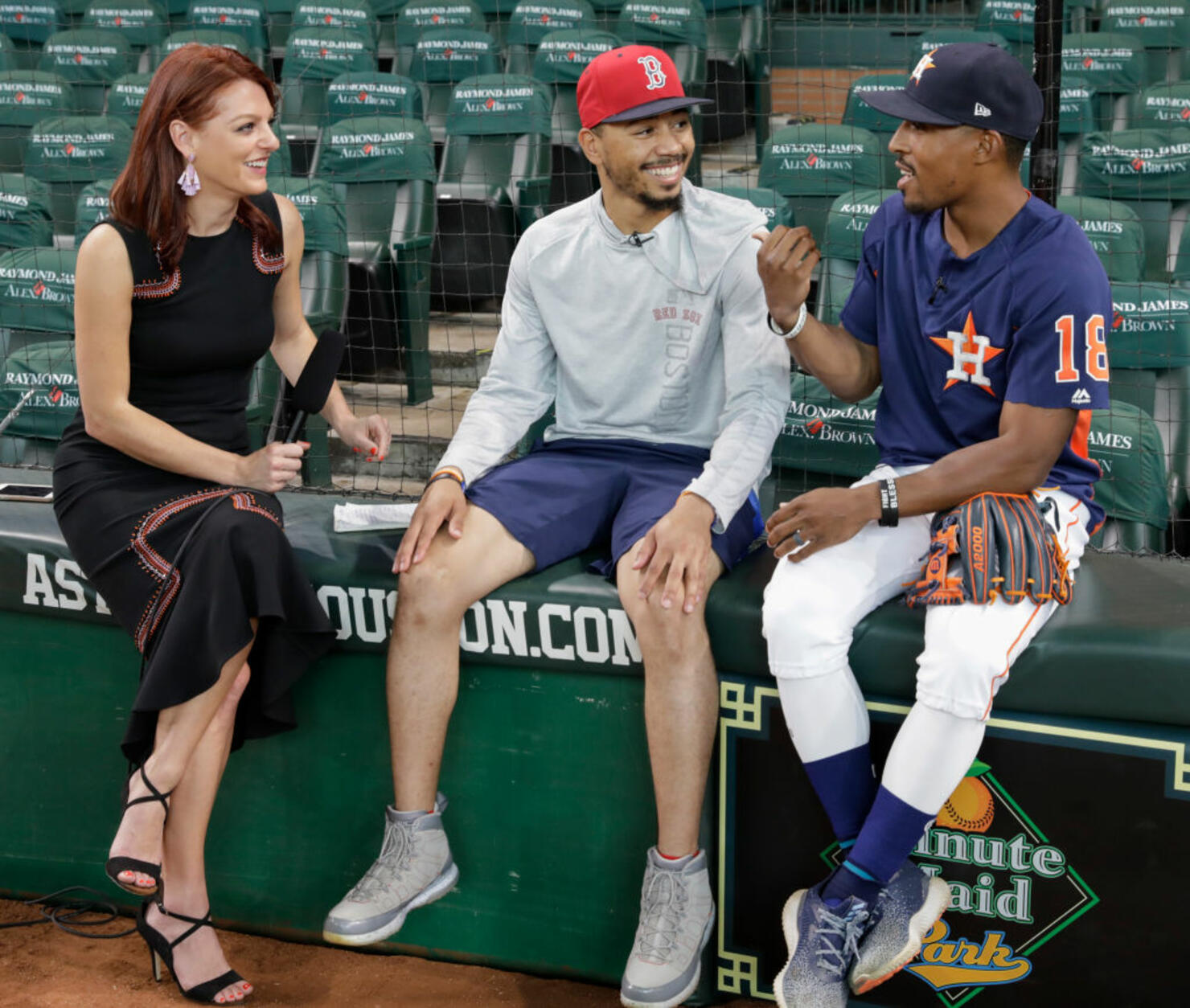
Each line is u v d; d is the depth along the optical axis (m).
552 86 5.95
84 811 2.71
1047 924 2.17
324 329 4.43
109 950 2.61
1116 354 3.36
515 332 2.53
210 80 2.17
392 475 4.26
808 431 3.13
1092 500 2.28
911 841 2.05
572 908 2.48
